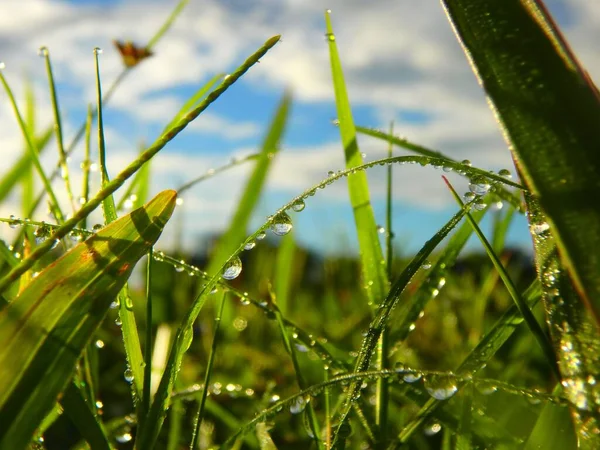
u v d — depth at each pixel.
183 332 0.09
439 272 0.11
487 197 0.11
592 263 0.07
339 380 0.08
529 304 0.09
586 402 0.07
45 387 0.07
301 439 0.12
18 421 0.07
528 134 0.07
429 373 0.08
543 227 0.08
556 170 0.07
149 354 0.09
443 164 0.09
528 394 0.08
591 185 0.07
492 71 0.07
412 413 0.12
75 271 0.08
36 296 0.07
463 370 0.09
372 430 0.09
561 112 0.07
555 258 0.08
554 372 0.08
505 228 0.13
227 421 0.12
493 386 0.08
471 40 0.07
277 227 0.10
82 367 0.11
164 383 0.08
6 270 0.13
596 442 0.07
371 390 0.12
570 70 0.07
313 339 0.10
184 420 0.13
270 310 0.10
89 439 0.08
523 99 0.07
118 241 0.08
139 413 0.09
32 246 0.13
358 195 0.11
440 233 0.09
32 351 0.07
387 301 0.09
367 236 0.11
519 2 0.07
